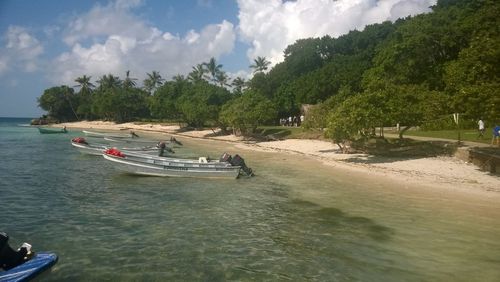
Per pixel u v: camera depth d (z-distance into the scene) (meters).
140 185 24.05
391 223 15.95
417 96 36.38
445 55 60.84
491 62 24.89
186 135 78.00
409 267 11.59
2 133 81.69
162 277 10.84
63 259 11.95
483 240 13.87
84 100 140.62
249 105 63.06
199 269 11.40
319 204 19.22
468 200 19.86
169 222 15.97
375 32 101.50
